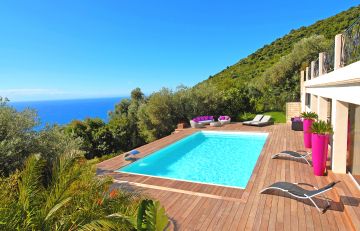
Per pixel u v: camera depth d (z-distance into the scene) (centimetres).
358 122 583
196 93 2012
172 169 920
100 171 797
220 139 1405
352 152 617
